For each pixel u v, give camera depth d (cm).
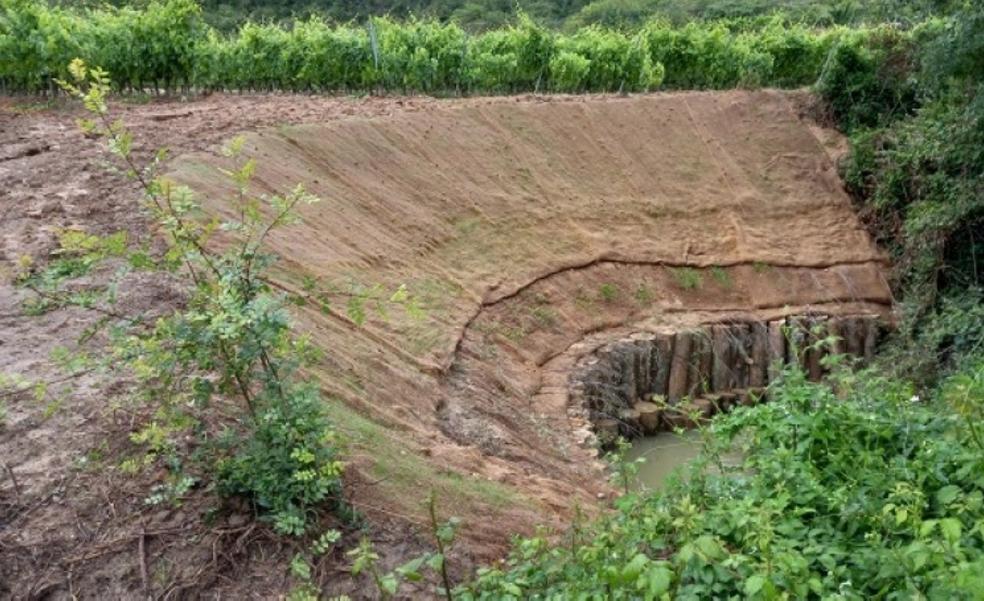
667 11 3572
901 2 1841
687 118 1953
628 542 457
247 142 1206
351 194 1266
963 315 1349
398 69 1869
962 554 379
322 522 527
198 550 497
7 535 493
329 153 1316
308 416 522
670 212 1720
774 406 602
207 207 973
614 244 1588
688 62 2223
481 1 3512
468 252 1367
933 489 511
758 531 418
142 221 920
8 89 1584
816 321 1548
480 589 477
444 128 1589
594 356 1317
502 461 830
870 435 577
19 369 625
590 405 1229
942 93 1705
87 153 1142
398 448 686
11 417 572
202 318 473
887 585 412
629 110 1909
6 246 842
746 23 2948
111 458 546
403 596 500
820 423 570
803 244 1745
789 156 1931
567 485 823
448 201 1430
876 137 1853
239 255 514
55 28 1545
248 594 481
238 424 575
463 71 1939
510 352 1229
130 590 475
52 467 538
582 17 3581
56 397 594
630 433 1298
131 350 503
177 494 512
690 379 1445
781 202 1825
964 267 1534
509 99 1845
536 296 1385
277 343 511
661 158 1831
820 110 2016
